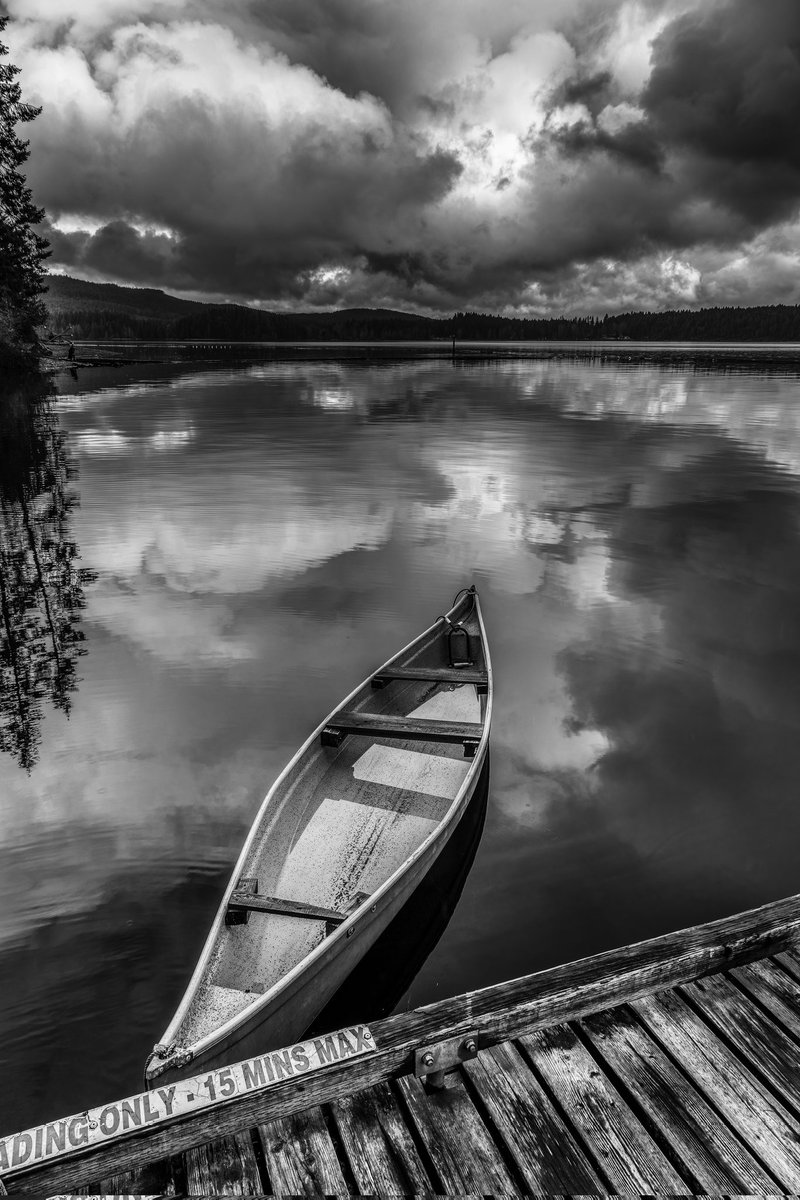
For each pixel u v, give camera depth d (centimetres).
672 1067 340
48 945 483
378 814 622
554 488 1972
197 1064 346
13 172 5806
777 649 992
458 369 7794
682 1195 284
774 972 401
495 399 4412
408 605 1137
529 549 1433
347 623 1063
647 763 726
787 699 859
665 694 870
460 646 946
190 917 510
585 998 364
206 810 630
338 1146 305
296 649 971
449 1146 303
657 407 3941
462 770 696
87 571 1283
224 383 5600
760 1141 305
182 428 3080
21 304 6081
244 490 1922
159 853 575
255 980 431
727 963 400
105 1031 422
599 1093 326
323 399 4372
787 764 725
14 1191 276
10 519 1622
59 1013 433
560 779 698
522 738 773
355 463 2316
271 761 706
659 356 11856
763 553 1410
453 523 1620
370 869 552
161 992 449
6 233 5566
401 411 3762
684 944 395
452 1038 335
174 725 774
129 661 932
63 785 665
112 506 1742
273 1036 393
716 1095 325
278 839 555
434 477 2108
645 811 650
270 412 3681
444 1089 330
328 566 1323
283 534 1523
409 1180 290
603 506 1778
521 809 652
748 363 9181
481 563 1346
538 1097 325
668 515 1689
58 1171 281
